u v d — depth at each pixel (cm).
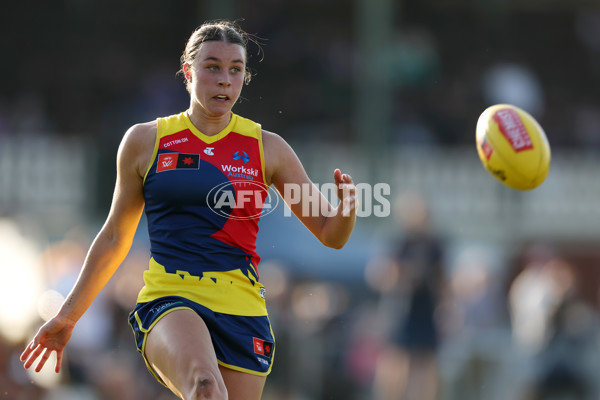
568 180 6719
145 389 3856
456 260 5575
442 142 7162
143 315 1647
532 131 1817
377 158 6538
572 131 7931
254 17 7719
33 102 7581
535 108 7606
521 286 5022
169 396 3884
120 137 6419
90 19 8144
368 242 4981
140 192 1686
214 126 1672
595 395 4156
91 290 1720
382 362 4147
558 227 6638
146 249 4372
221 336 1634
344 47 7944
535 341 4225
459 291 5056
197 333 1558
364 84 6675
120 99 7362
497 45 8462
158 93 7206
